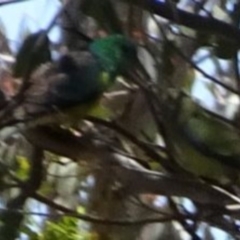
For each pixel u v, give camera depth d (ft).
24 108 26.50
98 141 27.99
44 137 27.86
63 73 29.37
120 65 29.91
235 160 28.02
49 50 25.50
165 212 28.07
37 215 27.48
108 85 30.17
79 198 31.07
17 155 28.58
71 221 29.86
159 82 26.94
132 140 27.68
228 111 31.01
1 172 26.37
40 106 27.35
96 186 29.60
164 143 28.53
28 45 25.23
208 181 28.12
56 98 28.19
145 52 28.63
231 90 26.99
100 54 29.94
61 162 29.45
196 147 27.66
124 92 30.07
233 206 27.02
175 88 27.55
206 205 27.20
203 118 28.12
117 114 29.99
